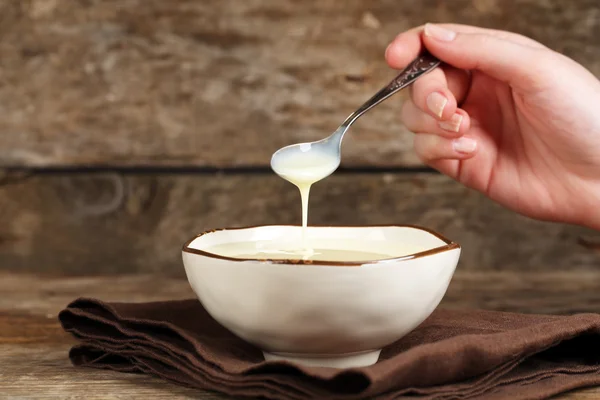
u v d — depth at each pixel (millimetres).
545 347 580
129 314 623
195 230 962
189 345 592
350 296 545
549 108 711
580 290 831
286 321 551
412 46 712
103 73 957
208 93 956
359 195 959
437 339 608
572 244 952
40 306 765
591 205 760
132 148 961
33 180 964
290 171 637
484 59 702
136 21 953
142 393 578
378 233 631
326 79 953
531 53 700
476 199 955
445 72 750
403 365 538
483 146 776
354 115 675
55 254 964
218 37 952
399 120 953
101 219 962
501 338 565
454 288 841
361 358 573
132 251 963
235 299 556
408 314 560
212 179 962
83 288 840
